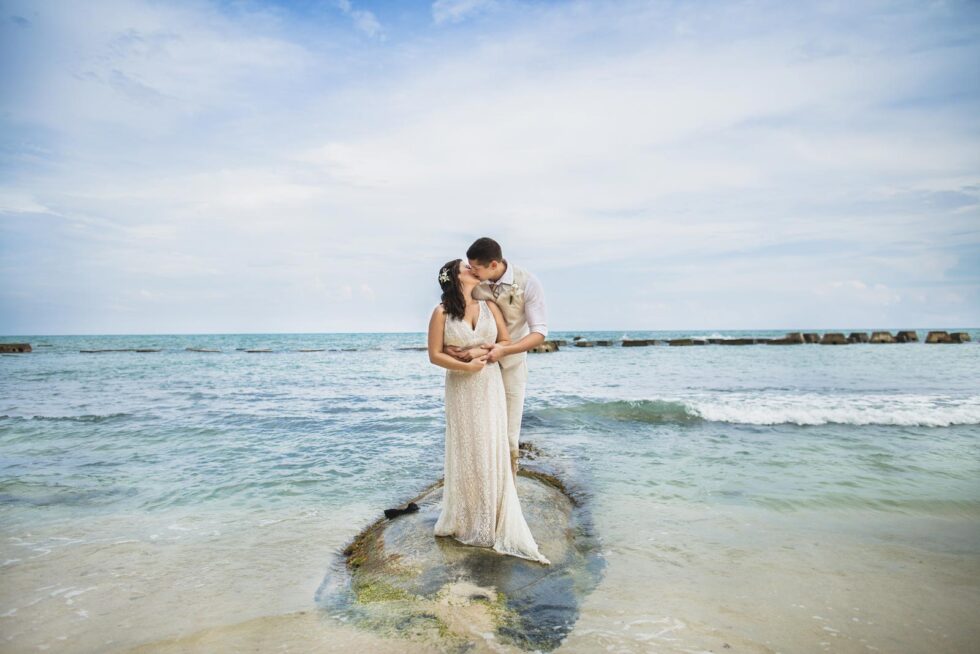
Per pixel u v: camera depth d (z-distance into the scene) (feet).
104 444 25.17
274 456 22.75
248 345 205.87
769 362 85.76
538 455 22.52
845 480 18.42
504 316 13.11
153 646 8.71
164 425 29.84
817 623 9.25
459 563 11.28
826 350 122.11
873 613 9.60
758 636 8.82
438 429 28.81
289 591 10.78
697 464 20.83
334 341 278.87
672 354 112.78
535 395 44.47
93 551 12.92
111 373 69.36
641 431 27.96
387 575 10.98
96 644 8.80
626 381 57.36
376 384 55.21
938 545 12.81
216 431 28.22
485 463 12.09
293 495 17.42
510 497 12.21
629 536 13.51
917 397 39.88
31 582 11.22
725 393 45.24
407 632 8.91
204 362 94.99
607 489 17.58
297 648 8.56
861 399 39.04
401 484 18.58
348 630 9.09
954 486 17.58
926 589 10.53
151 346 190.70
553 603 9.87
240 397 43.65
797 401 38.11
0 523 14.94
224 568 11.94
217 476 19.62
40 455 23.02
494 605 9.68
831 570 11.44
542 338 12.74
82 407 37.37
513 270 13.00
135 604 10.23
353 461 21.88
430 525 13.52
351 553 12.88
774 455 22.18
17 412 34.86
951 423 28.96
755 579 11.00
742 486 17.81
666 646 8.51
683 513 15.24
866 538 13.30
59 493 17.67
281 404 39.19
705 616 9.47
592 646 8.50
